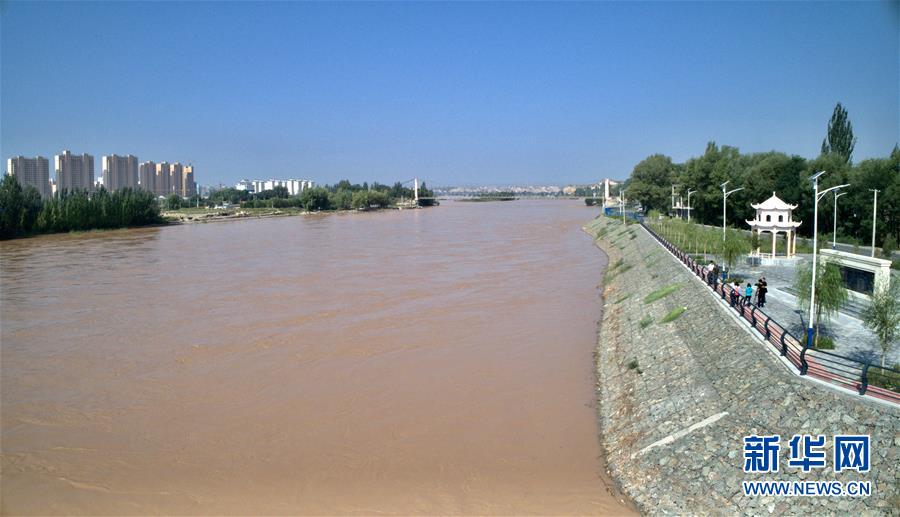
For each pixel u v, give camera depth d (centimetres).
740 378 2589
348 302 5712
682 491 2170
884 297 2772
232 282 6856
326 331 4688
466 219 19362
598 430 2898
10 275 7425
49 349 4288
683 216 12144
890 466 1850
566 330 4672
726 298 3731
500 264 8131
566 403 3231
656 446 2458
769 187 8912
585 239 12038
